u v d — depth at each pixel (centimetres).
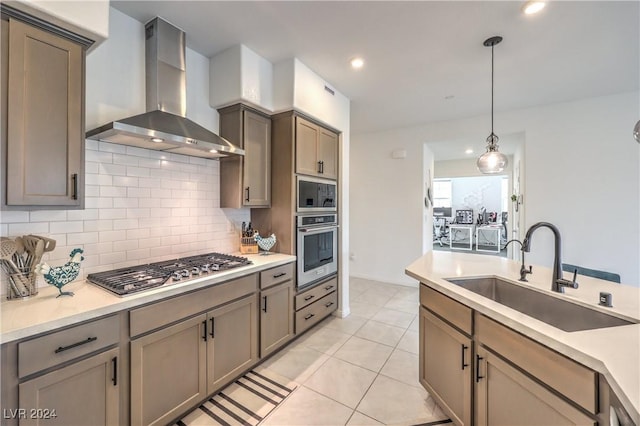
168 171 233
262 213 296
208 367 192
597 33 218
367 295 436
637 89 326
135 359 153
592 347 99
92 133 175
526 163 388
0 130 131
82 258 164
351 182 543
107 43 194
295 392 209
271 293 247
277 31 221
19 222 160
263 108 266
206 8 195
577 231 360
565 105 364
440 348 181
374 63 270
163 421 167
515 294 188
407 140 484
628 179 335
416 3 188
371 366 243
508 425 130
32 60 139
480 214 912
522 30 215
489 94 338
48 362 123
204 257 242
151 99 209
